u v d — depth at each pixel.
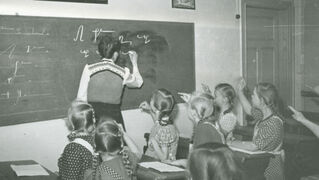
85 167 2.39
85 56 4.21
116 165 2.16
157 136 3.04
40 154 3.98
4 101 3.83
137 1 4.56
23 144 3.91
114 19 4.41
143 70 4.62
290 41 5.95
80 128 2.48
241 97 4.57
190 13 5.02
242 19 5.48
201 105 2.85
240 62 5.49
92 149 2.42
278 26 5.91
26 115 3.92
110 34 4.38
